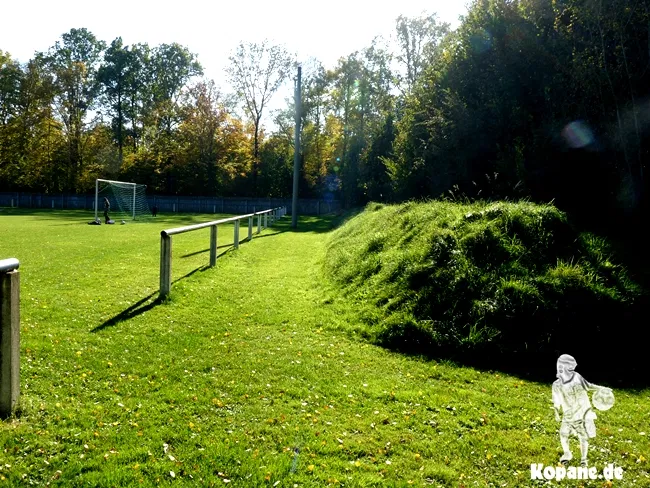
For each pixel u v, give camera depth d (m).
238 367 4.99
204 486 2.88
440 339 5.97
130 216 39.53
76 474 2.93
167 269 7.72
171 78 64.12
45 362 4.77
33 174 52.84
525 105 13.52
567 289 6.33
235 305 7.79
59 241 16.62
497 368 5.50
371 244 10.19
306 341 6.09
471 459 3.39
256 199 51.56
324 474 3.07
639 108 10.23
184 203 51.91
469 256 7.17
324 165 55.19
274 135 55.94
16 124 49.62
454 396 4.54
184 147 53.16
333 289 8.99
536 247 7.21
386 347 6.04
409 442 3.57
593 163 11.12
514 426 3.96
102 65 61.09
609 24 10.60
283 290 9.26
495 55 14.73
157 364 4.94
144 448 3.25
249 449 3.33
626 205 10.17
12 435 3.30
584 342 5.84
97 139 56.06
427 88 19.11
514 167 12.17
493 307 6.13
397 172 20.31
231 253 13.66
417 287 7.11
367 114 52.69
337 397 4.36
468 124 14.77
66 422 3.56
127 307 7.18
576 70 10.95
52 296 7.69
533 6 14.04
